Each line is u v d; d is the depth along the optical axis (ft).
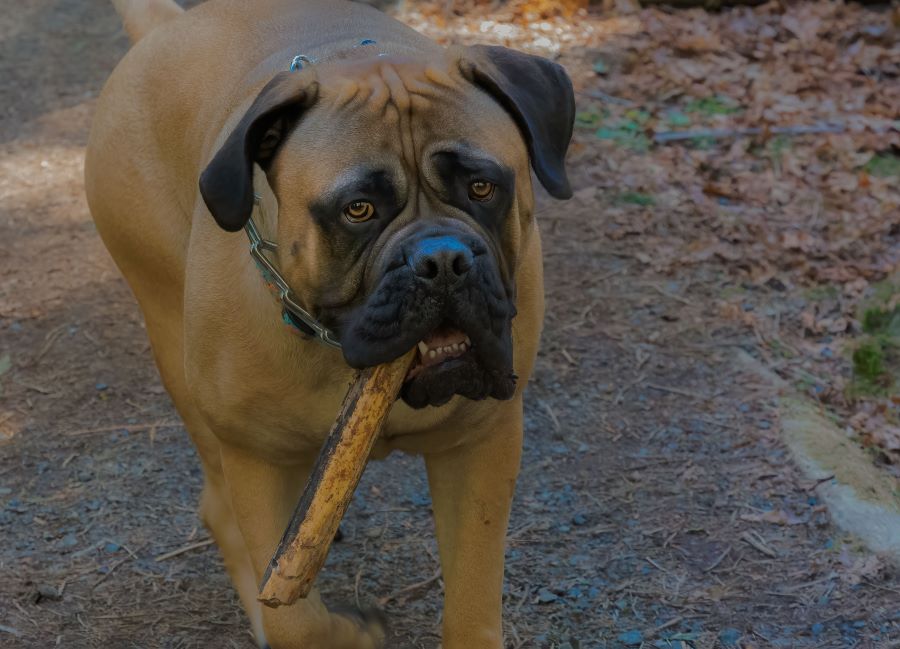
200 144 13.34
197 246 12.13
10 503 17.49
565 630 14.97
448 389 10.27
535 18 33.94
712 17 34.17
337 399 11.66
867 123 28.17
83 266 24.23
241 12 14.29
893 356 20.90
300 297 10.71
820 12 33.65
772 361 20.66
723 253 23.66
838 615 15.10
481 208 10.28
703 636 14.79
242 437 12.15
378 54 11.76
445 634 12.91
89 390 20.30
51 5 38.09
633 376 20.24
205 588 15.81
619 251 24.03
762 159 27.22
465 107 10.41
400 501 17.48
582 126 28.73
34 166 28.55
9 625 15.06
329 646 12.85
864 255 23.75
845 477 17.49
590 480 17.81
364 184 9.96
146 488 17.84
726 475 17.79
